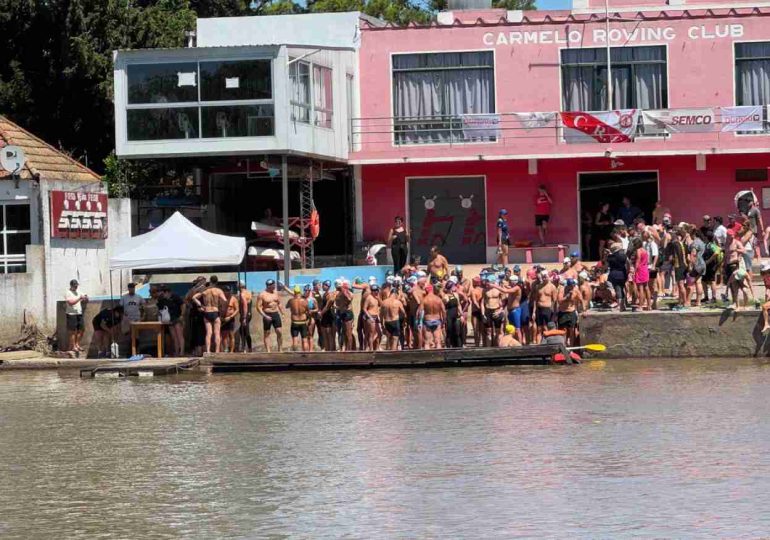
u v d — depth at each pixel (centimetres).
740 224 4012
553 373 3553
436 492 2147
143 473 2372
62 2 5672
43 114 5825
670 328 3781
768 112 4716
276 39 5103
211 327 3884
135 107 4481
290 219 4669
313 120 4594
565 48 4884
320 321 3922
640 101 4888
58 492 2238
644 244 3922
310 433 2730
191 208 4988
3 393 3447
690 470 2266
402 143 4916
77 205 4356
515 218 4912
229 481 2281
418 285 3869
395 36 4916
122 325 4038
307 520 1988
